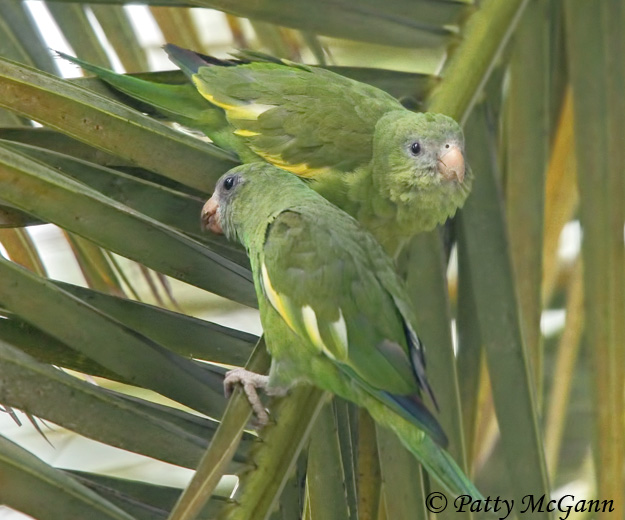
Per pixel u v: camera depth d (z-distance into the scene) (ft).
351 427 21.57
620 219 24.43
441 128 24.31
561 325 35.01
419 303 23.04
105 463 34.78
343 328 21.07
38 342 18.80
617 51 24.94
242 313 36.40
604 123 24.90
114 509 16.47
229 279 20.70
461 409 22.61
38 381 16.97
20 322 18.78
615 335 23.76
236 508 18.21
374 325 21.18
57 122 19.54
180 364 18.95
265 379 20.88
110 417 17.35
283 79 27.30
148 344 18.58
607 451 23.11
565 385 26.45
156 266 19.58
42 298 17.88
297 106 26.78
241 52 27.86
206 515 17.94
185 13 27.50
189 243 19.90
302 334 21.03
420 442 19.99
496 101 25.39
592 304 24.06
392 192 25.61
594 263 24.34
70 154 21.61
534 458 21.71
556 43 25.66
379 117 27.04
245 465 18.56
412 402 20.24
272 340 21.47
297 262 21.44
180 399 18.92
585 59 25.09
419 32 24.48
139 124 20.51
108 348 18.33
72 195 18.51
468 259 23.56
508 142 25.05
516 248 24.63
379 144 26.02
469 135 25.11
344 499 19.40
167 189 21.98
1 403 16.74
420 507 20.53
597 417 23.30
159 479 34.58
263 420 18.93
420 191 24.56
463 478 19.45
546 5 25.13
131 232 19.24
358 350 20.93
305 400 19.44
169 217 22.08
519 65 25.08
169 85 26.78
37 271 22.34
